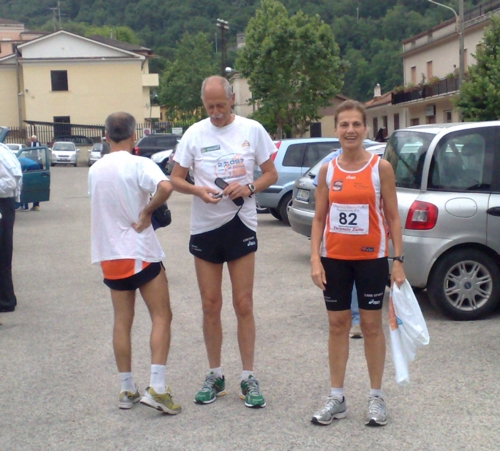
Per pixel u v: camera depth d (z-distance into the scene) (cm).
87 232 1468
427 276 686
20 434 455
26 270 1047
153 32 10044
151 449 426
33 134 4919
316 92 4106
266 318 727
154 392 470
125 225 477
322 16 6938
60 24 10281
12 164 748
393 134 776
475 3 5781
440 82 3816
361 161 446
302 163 1409
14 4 13400
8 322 741
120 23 11069
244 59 4100
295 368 566
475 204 682
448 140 700
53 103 5153
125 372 495
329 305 457
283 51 4000
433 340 630
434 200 682
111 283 484
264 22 4100
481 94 2538
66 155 4431
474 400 490
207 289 494
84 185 2828
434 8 6500
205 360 593
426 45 4306
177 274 984
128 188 473
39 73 5119
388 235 454
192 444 431
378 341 455
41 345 654
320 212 458
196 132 486
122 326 493
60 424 469
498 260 696
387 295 805
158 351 476
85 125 5038
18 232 1477
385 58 6400
